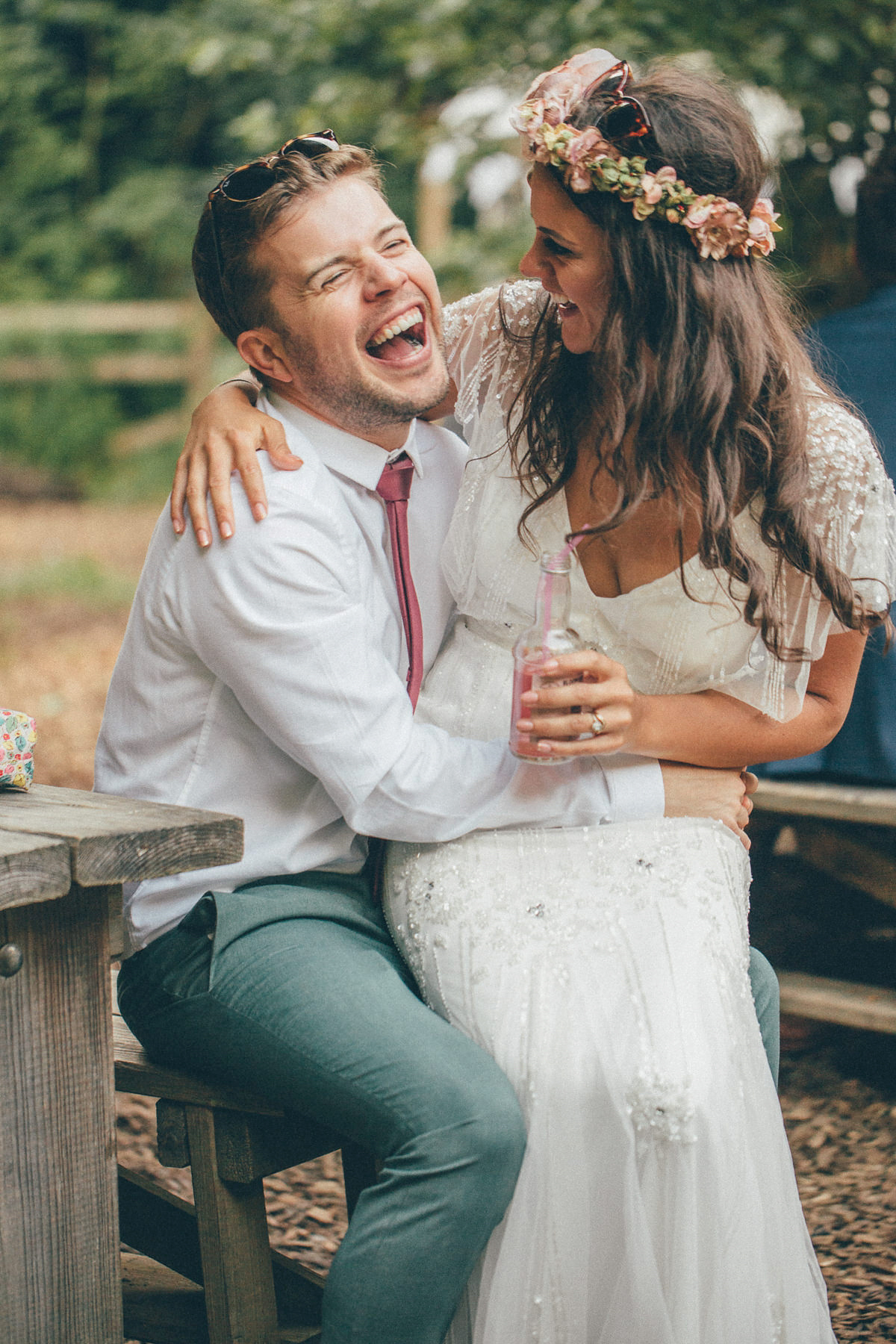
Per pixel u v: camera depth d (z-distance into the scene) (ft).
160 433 47.83
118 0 52.39
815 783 10.66
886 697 10.24
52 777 18.02
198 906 6.53
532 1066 6.08
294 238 6.67
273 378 7.11
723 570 6.74
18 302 50.85
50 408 48.39
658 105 6.36
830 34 15.56
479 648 7.31
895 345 10.69
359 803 6.54
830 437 6.80
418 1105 5.80
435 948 6.56
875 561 6.88
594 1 16.28
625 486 6.48
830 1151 9.73
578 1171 6.00
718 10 15.66
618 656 7.10
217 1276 6.34
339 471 7.06
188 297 51.29
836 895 12.78
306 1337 6.73
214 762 6.84
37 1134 5.63
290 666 6.43
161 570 6.70
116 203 51.37
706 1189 5.91
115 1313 5.93
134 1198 7.07
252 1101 6.23
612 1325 5.92
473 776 6.63
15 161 52.80
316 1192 9.21
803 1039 11.29
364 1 18.29
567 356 7.09
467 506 7.27
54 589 30.50
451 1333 6.17
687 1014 6.16
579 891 6.58
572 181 6.31
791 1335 6.13
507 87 18.03
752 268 6.63
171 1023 6.43
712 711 6.97
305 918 6.58
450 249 20.40
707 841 6.85
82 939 5.74
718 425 6.39
